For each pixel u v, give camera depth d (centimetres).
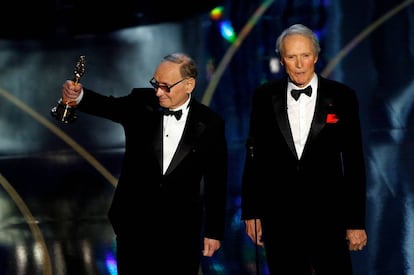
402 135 2838
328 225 1466
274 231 1480
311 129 1452
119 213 1468
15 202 2573
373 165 2625
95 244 2214
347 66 3303
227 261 2058
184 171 1465
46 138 3094
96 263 2084
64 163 2875
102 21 3891
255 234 1499
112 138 3062
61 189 2658
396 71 3259
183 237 1468
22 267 2067
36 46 3847
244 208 1499
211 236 1488
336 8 3775
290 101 1467
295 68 1429
